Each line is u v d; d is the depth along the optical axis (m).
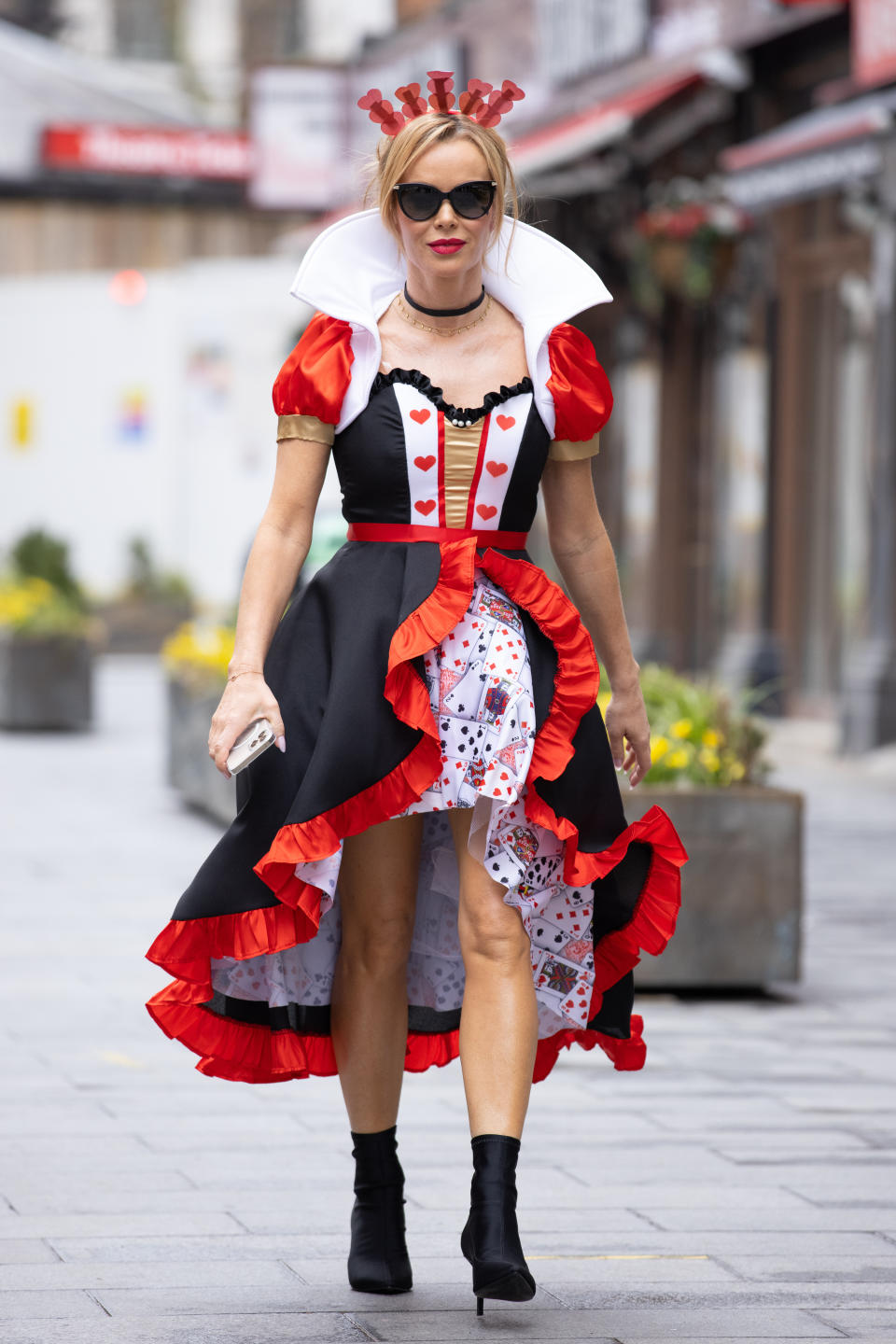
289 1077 8.54
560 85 48.84
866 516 37.56
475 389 8.22
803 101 39.56
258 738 7.84
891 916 19.55
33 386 74.31
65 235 75.75
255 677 7.94
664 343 45.41
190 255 76.69
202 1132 11.35
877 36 33.72
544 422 8.31
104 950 17.22
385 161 8.21
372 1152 8.56
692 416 45.28
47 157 73.75
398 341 8.28
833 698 39.06
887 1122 11.80
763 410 40.25
